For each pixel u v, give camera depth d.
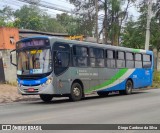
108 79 22.48
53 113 13.60
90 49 20.91
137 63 25.94
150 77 27.64
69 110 14.55
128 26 45.81
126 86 24.45
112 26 41.44
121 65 23.95
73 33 47.53
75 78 19.45
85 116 12.51
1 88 25.39
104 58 22.17
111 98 21.14
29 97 22.08
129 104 16.84
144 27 44.91
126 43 46.66
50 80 17.89
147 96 22.14
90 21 42.34
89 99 20.67
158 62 47.16
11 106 17.14
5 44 28.03
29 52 18.50
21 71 18.61
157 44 45.94
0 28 28.12
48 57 17.97
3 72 27.77
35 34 36.53
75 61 19.55
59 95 18.97
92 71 20.94
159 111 13.92
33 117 12.45
